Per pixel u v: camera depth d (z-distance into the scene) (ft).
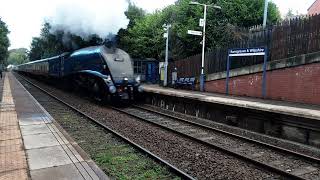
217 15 87.61
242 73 60.75
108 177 20.58
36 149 25.30
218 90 68.90
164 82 89.45
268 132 38.52
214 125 44.32
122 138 32.55
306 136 33.73
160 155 28.43
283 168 25.62
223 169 24.76
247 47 61.87
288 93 50.85
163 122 44.65
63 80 89.81
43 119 38.14
